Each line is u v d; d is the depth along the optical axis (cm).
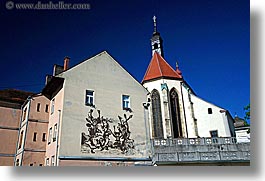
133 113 2109
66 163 1645
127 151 1920
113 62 2220
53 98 2098
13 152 2127
